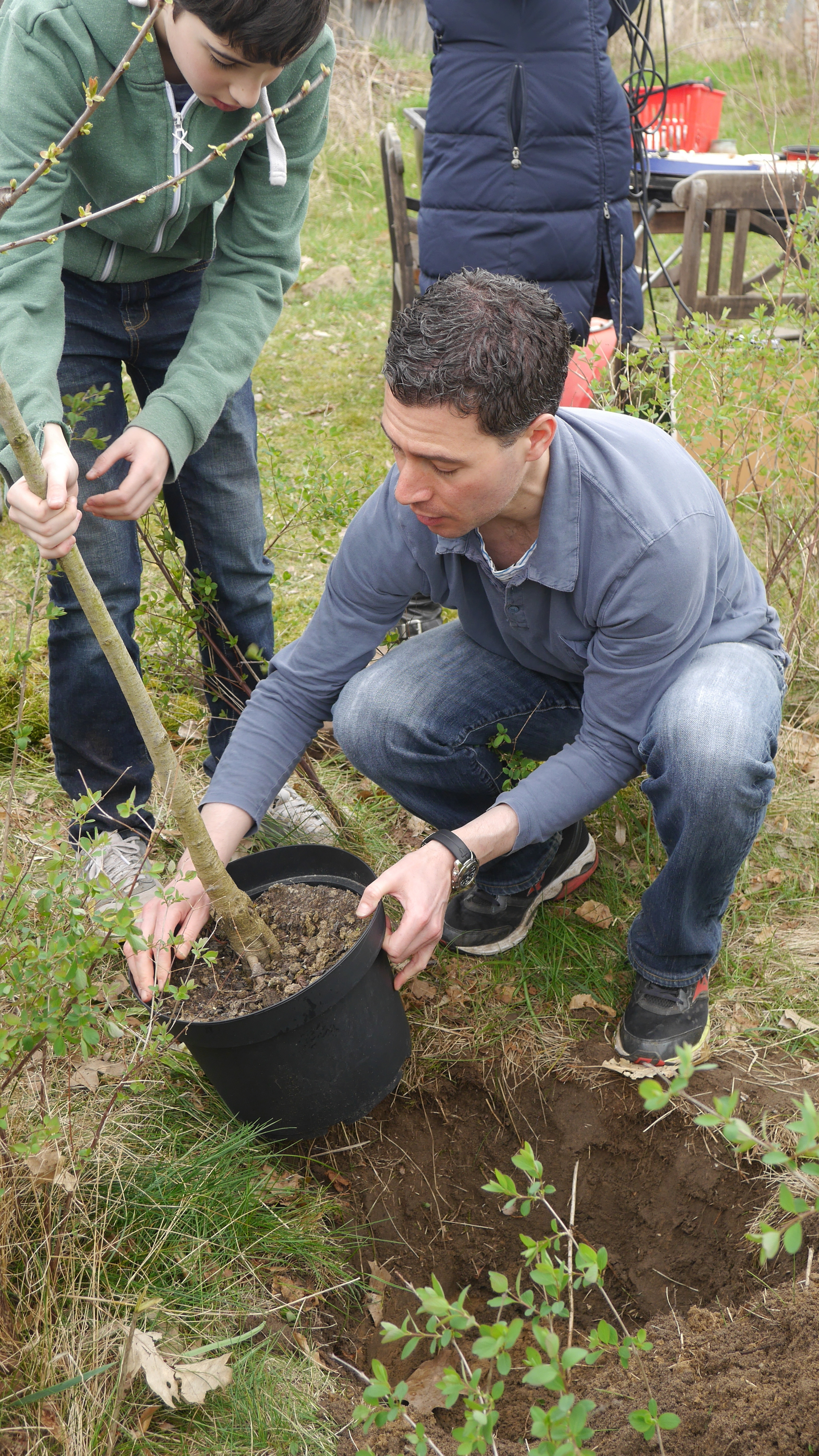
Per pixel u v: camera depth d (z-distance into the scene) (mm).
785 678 2676
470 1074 2252
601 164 3578
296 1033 1784
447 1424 1924
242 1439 1594
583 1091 2195
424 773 2256
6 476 1771
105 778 2410
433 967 2426
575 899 2578
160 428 1954
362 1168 2145
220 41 1702
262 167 2115
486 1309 2137
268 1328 1761
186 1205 1844
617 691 1990
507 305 1585
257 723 2135
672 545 1850
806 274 3141
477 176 3621
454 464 1634
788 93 5836
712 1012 2283
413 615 3393
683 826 1920
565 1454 1158
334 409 5176
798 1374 1575
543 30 3408
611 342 3684
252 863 2104
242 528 2490
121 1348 1616
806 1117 1030
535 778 1994
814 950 2432
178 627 3123
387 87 9445
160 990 1704
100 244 2082
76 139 1919
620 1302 2074
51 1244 1669
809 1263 1767
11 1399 1536
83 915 1539
